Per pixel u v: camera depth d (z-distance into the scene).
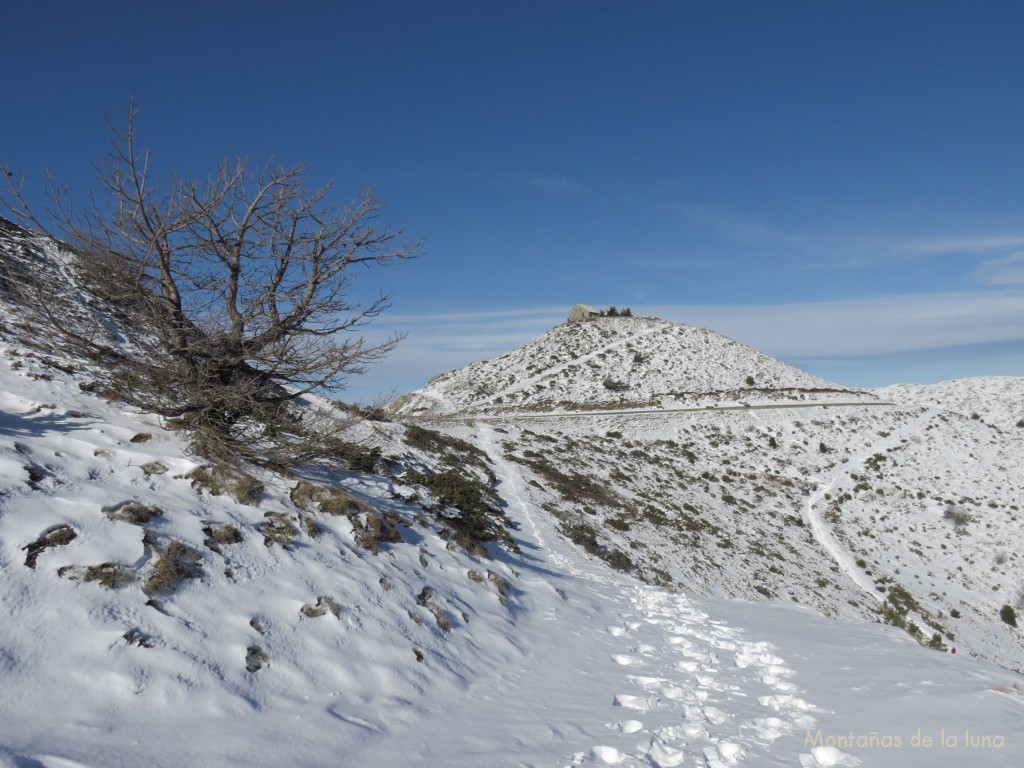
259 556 6.86
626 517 23.39
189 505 7.11
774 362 67.88
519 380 63.19
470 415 44.75
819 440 45.25
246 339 9.14
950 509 35.00
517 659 7.81
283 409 10.49
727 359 65.38
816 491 37.34
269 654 5.52
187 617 5.41
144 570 5.62
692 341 70.31
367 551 8.42
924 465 41.53
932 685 6.85
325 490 9.04
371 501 10.95
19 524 5.37
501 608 9.31
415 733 5.09
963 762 4.59
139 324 9.00
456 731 5.24
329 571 7.32
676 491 30.98
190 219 8.41
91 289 9.12
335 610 6.59
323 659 5.85
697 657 8.66
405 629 7.08
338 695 5.45
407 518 10.98
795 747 5.07
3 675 4.04
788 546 28.05
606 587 13.80
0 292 12.22
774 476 38.97
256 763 3.99
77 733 3.82
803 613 13.23
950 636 23.61
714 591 18.89
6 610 4.55
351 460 11.91
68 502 5.91
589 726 5.53
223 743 4.14
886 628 11.88
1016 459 42.38
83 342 9.28
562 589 11.79
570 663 7.97
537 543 16.41
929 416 51.84
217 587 5.99
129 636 4.83
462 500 14.21
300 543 7.59
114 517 6.03
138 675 4.55
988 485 38.25
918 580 28.45
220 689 4.81
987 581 29.31
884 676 7.42
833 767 4.63
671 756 4.80
